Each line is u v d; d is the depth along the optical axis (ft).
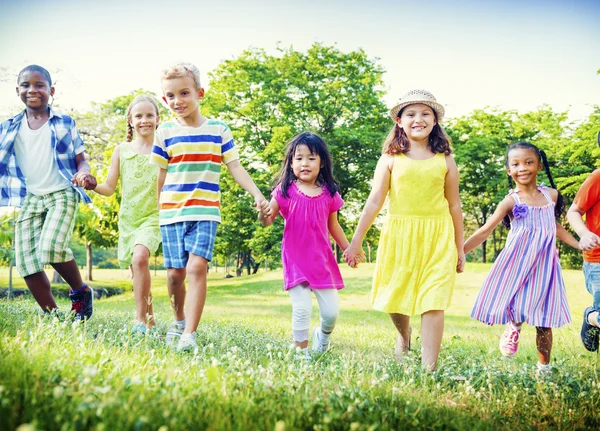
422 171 14.38
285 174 16.14
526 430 9.89
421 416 9.16
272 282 75.77
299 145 15.85
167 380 8.95
